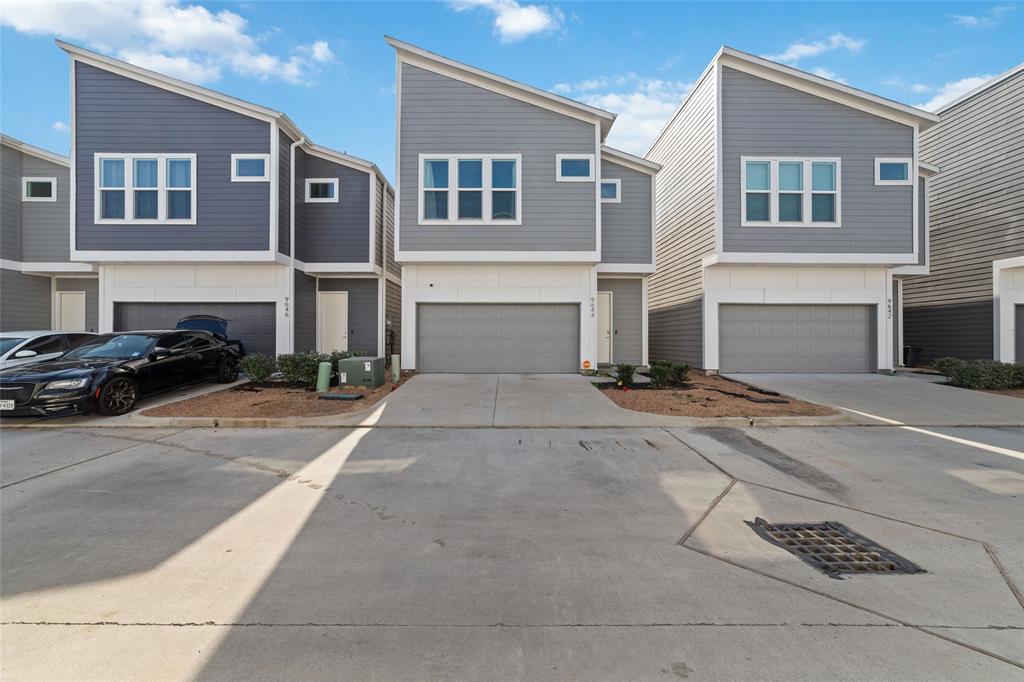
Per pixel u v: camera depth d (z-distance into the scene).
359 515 4.56
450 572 3.53
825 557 3.79
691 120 15.12
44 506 4.73
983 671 2.54
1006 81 14.62
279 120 13.34
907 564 3.69
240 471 5.84
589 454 6.61
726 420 8.28
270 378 12.32
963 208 16.02
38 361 9.78
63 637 2.77
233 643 2.72
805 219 13.31
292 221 14.27
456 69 12.88
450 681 2.45
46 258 15.57
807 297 13.95
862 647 2.72
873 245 13.36
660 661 2.60
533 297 13.38
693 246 14.93
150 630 2.84
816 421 8.38
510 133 13.06
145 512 4.59
